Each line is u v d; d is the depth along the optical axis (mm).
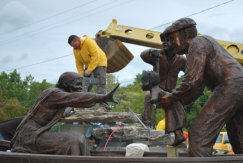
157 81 3244
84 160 2627
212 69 3127
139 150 4215
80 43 7945
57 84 3678
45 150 3307
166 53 4934
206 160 2477
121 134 6406
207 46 3137
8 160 2963
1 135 6391
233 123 3342
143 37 10664
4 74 46594
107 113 6746
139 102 29750
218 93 3035
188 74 3064
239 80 3014
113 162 2553
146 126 6594
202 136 2951
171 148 3461
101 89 7906
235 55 10047
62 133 3381
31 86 46219
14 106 32844
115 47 10305
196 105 23641
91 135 7160
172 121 3342
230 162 2506
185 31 3430
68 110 6703
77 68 8422
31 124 3430
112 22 10711
